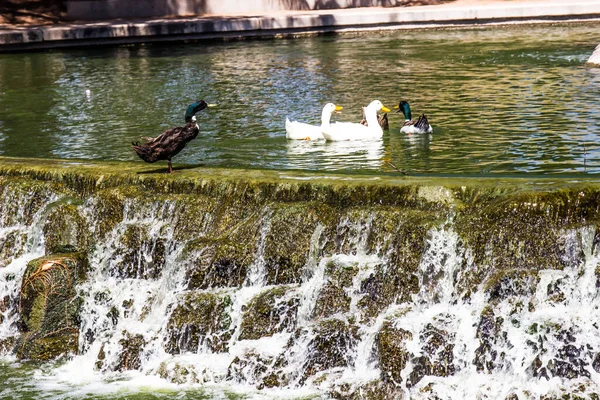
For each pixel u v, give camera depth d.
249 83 20.45
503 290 8.82
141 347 9.64
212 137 14.48
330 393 8.70
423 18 32.47
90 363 9.74
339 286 9.40
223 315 9.59
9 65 25.81
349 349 8.98
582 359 8.41
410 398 8.48
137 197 10.79
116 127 15.68
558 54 23.31
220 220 10.45
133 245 10.52
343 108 17.06
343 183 10.18
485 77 19.91
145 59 26.34
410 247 9.29
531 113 15.31
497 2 36.84
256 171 11.09
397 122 15.70
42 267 10.25
